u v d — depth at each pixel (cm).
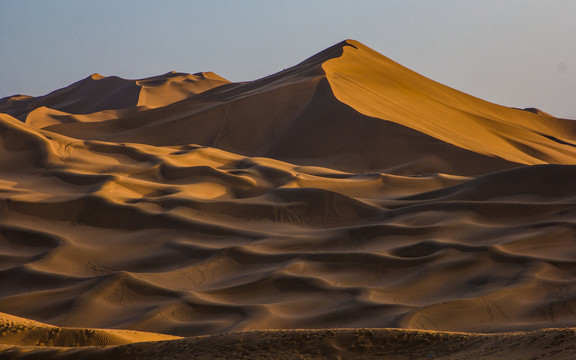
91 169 9106
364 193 9094
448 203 7456
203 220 7325
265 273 5866
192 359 1947
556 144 15975
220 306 5212
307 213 7656
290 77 17000
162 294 5503
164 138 14475
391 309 4941
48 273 5950
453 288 5475
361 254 6094
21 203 7419
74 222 7331
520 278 5388
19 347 2233
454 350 1852
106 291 5491
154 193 8325
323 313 5022
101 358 2041
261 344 2011
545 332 1823
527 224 6712
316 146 13325
